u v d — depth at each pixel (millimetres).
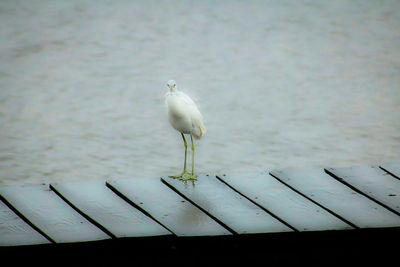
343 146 14812
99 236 5859
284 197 6754
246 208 6480
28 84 19516
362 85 19578
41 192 7051
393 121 16438
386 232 5969
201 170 13406
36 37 24719
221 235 5840
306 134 15625
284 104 17984
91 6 29406
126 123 16438
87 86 19531
